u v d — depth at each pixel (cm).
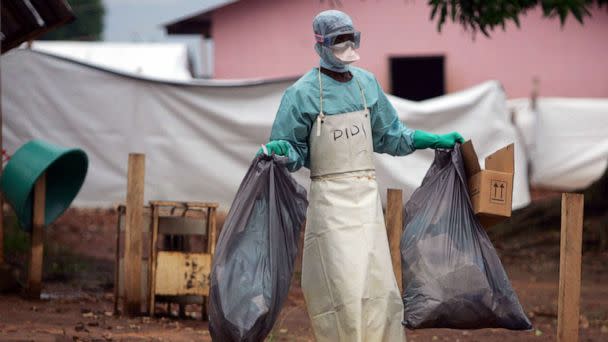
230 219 568
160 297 887
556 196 1617
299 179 1475
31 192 973
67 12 1038
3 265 987
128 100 1580
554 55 2580
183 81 1557
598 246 1466
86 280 1152
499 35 2592
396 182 1506
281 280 577
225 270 559
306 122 584
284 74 2666
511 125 1577
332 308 564
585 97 2573
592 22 2561
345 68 591
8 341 676
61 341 704
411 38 2623
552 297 1123
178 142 1562
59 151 956
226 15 2667
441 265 586
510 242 1539
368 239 568
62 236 1473
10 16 1038
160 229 877
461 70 2614
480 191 591
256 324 550
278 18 2658
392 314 563
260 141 1538
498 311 589
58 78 1594
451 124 1535
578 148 2112
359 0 2634
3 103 1594
